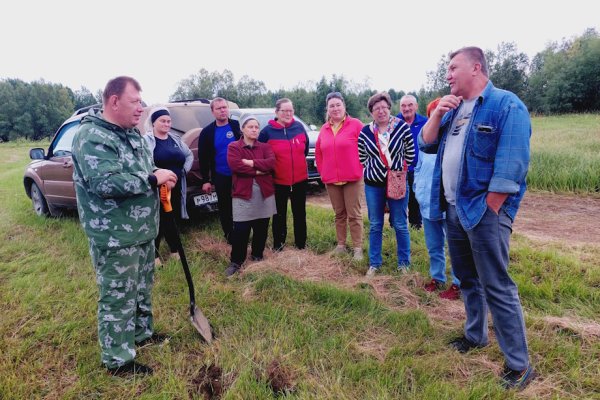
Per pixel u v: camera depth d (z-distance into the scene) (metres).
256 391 2.14
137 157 2.31
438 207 2.44
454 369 2.31
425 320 2.82
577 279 3.28
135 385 2.24
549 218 5.45
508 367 2.20
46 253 4.50
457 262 2.43
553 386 2.10
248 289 3.42
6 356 2.51
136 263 2.32
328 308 3.04
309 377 2.26
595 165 7.12
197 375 2.34
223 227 4.64
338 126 3.98
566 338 2.54
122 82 2.12
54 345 2.68
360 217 4.12
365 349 2.52
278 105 4.16
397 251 3.87
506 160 1.95
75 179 2.17
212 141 4.39
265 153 3.91
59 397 2.18
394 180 3.55
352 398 2.09
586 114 33.78
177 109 5.29
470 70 2.09
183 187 4.15
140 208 2.27
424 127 2.39
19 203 7.43
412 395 2.08
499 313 2.15
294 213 4.39
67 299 3.32
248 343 2.59
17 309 3.12
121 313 2.32
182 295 3.31
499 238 2.06
